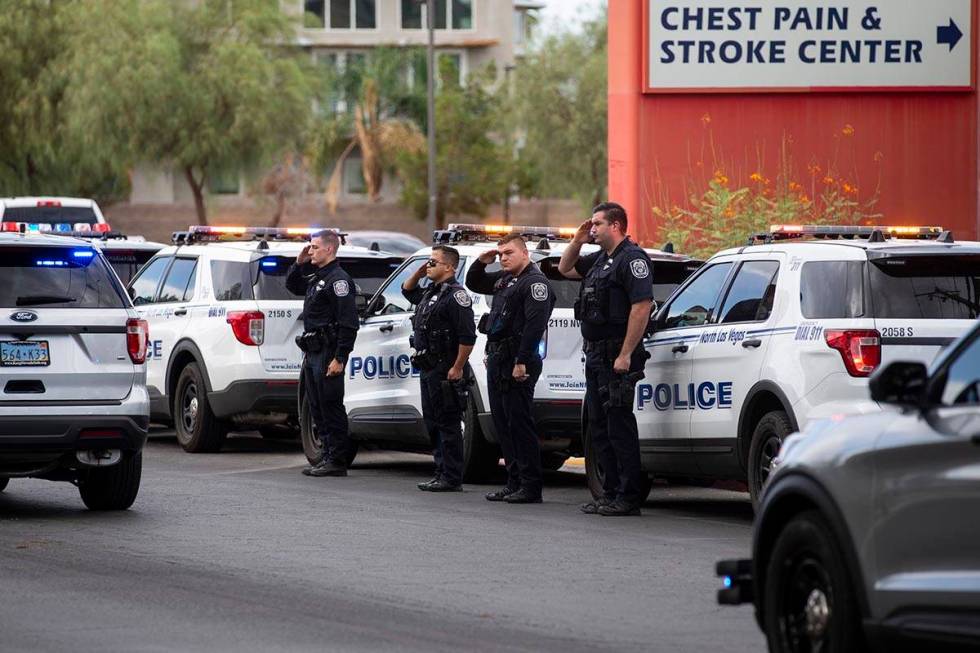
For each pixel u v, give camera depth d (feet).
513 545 72.08
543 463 106.42
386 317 104.01
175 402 120.26
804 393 71.87
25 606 56.75
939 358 40.16
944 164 152.05
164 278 124.16
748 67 152.56
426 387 93.40
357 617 55.11
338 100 487.61
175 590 60.08
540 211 478.59
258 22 316.40
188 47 312.29
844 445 41.65
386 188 497.46
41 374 77.20
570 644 50.78
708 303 81.05
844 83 152.15
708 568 65.87
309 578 62.90
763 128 152.76
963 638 37.60
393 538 73.92
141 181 467.11
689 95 153.07
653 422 83.76
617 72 154.40
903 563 39.55
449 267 92.12
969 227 152.25
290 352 115.24
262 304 114.73
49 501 87.40
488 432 95.61
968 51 151.74
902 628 39.29
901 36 151.84
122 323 79.05
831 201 145.79
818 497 42.04
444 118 465.88
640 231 153.48
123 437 78.59
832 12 151.84
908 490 39.37
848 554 40.98
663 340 83.25
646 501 91.86
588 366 83.10
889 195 152.25
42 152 301.43
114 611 55.93
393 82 488.02
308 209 477.77
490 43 529.86
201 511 83.10
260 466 109.19
